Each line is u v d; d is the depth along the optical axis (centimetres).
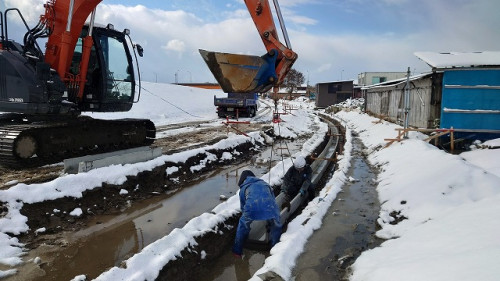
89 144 845
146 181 729
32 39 708
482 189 556
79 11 717
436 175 620
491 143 1027
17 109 690
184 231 477
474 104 1093
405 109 1155
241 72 539
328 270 403
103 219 579
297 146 1435
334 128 2130
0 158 707
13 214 495
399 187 645
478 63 1074
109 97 855
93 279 374
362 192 702
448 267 295
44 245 475
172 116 2272
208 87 7656
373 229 520
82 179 611
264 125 1870
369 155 1109
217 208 597
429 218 497
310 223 522
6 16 716
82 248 476
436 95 1145
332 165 1122
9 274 398
